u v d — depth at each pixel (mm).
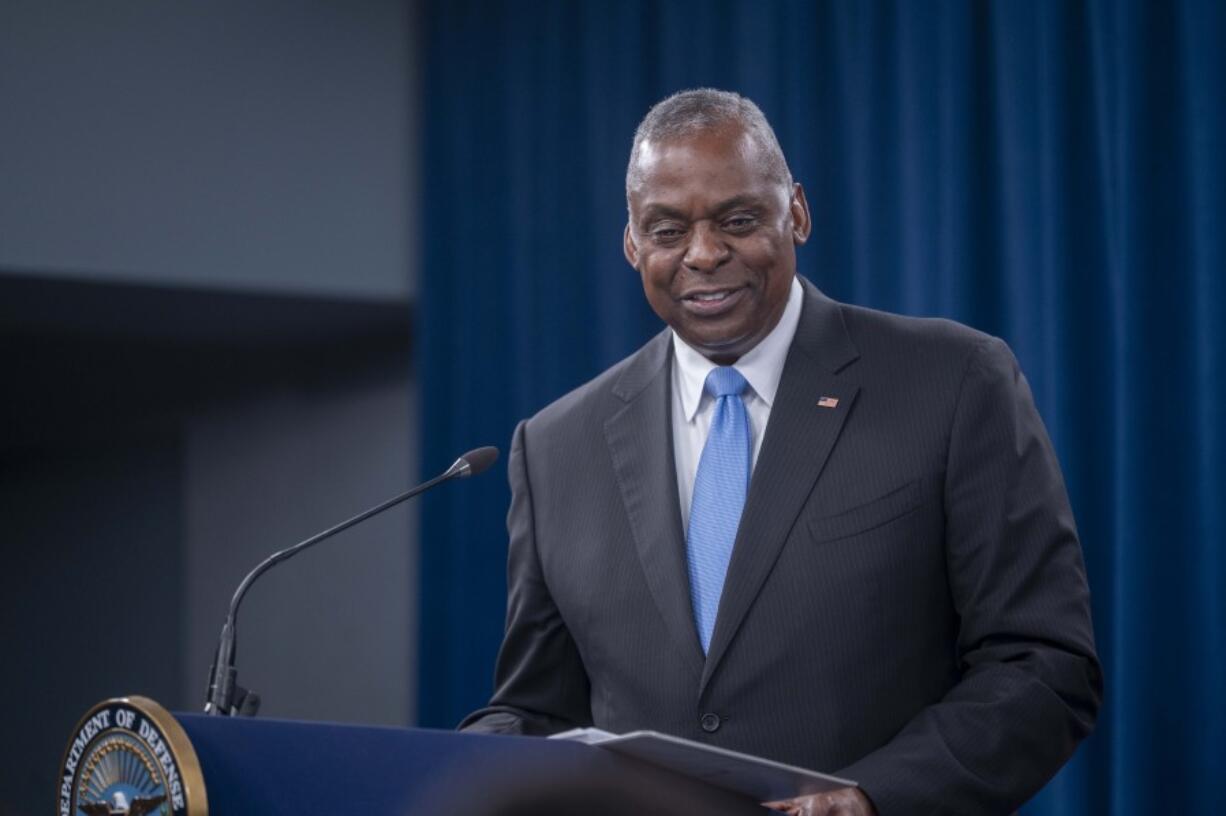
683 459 4883
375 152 12289
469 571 12078
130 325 13602
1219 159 7586
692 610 4602
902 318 4875
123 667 18094
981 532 4465
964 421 4543
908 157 9297
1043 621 4375
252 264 11781
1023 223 8648
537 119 11828
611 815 3348
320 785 3385
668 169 4500
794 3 10062
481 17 12188
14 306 12555
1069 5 8523
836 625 4434
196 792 3418
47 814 19781
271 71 11938
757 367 4801
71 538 19234
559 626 5016
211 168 11688
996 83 8930
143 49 11523
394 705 13711
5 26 11125
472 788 3285
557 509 4984
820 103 9969
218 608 16141
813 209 9914
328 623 14562
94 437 18234
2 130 11062
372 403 14117
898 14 9430
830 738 4391
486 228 12094
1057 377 8352
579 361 11547
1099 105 8250
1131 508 7832
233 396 15922
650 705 4586
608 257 11250
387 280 12266
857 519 4496
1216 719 7535
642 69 11195
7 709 20719
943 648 4570
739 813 3562
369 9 12328
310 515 14836
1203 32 7652
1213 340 7566
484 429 12055
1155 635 7770
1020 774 4180
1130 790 7766
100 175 11328
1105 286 8312
